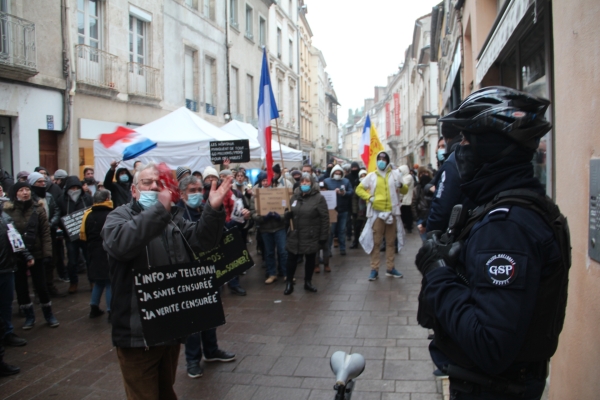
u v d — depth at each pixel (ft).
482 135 5.47
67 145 38.06
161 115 51.13
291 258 23.47
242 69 75.87
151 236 8.45
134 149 26.94
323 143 180.86
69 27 37.70
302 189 23.40
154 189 9.09
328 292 23.70
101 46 42.34
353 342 16.55
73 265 24.70
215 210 9.68
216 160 30.42
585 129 8.09
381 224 25.75
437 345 5.65
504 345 4.66
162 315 8.57
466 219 5.66
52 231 25.04
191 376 14.10
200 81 60.13
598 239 7.40
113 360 15.75
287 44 110.11
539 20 13.82
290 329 18.20
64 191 27.32
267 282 26.14
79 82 38.81
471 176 5.73
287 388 13.28
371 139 38.32
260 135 27.94
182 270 8.93
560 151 9.53
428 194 17.29
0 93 32.58
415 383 13.14
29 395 13.33
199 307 9.01
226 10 67.62
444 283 5.37
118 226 8.62
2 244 16.61
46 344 17.31
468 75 33.01
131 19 46.98
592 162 7.66
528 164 5.49
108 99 42.83
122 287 8.87
